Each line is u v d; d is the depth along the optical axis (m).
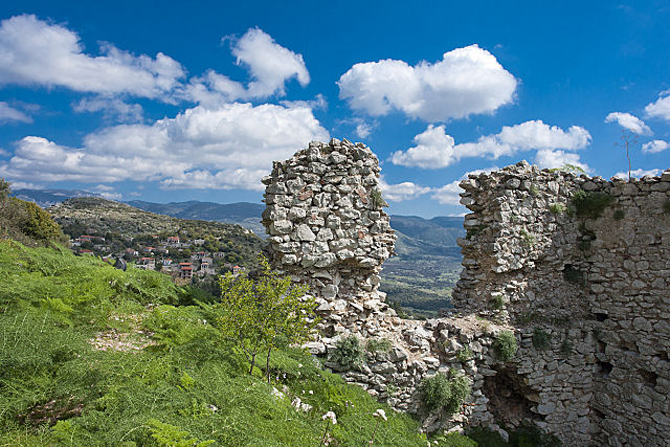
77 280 7.29
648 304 10.21
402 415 8.02
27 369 3.99
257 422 4.39
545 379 10.13
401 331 9.44
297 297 6.51
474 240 10.80
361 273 9.87
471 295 10.77
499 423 9.86
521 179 10.77
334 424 5.61
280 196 8.98
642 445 9.86
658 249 10.16
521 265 10.45
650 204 10.39
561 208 11.30
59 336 4.66
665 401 9.59
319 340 8.36
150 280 8.81
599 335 11.03
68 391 3.91
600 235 11.31
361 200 9.66
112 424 3.51
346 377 8.02
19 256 8.00
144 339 6.27
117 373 4.34
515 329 9.94
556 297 11.17
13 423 3.48
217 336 6.81
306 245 9.05
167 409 3.92
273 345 6.63
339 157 9.52
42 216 28.22
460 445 8.40
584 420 10.66
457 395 8.66
